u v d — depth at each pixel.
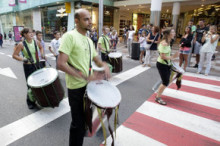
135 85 4.96
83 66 1.79
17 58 3.17
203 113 3.41
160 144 2.48
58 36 5.48
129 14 22.91
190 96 4.22
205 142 2.55
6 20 27.45
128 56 9.41
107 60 5.30
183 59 6.75
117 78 5.60
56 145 2.42
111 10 19.70
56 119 3.09
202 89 4.68
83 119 1.93
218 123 3.07
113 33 9.01
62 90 3.28
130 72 6.35
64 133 2.70
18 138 2.55
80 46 1.74
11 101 3.83
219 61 8.30
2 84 5.03
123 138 2.59
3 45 16.80
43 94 2.94
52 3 16.48
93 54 2.03
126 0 16.36
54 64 7.59
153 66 7.32
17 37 15.38
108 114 1.67
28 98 3.45
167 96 4.21
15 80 5.41
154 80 5.43
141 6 17.27
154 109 3.53
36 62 3.43
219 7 17.42
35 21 21.16
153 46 6.86
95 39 12.80
